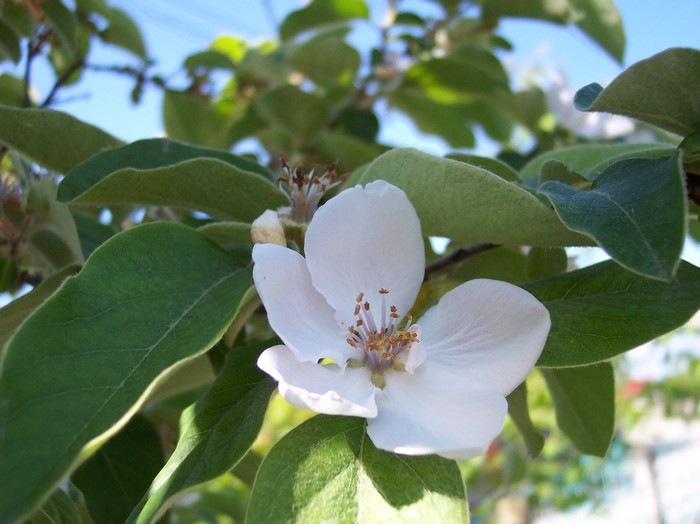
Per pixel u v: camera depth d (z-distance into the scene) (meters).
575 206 0.10
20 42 0.24
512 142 0.36
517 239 0.12
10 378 0.09
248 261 0.13
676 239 0.09
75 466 0.08
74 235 0.16
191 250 0.12
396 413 0.11
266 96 0.29
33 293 0.14
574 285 0.12
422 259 0.12
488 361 0.11
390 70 0.33
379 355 0.11
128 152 0.15
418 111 0.34
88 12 0.28
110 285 0.11
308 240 0.11
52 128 0.15
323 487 0.10
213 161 0.13
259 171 0.17
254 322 0.18
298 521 0.09
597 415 0.16
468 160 0.15
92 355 0.10
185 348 0.10
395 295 0.12
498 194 0.11
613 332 0.11
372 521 0.09
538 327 0.11
